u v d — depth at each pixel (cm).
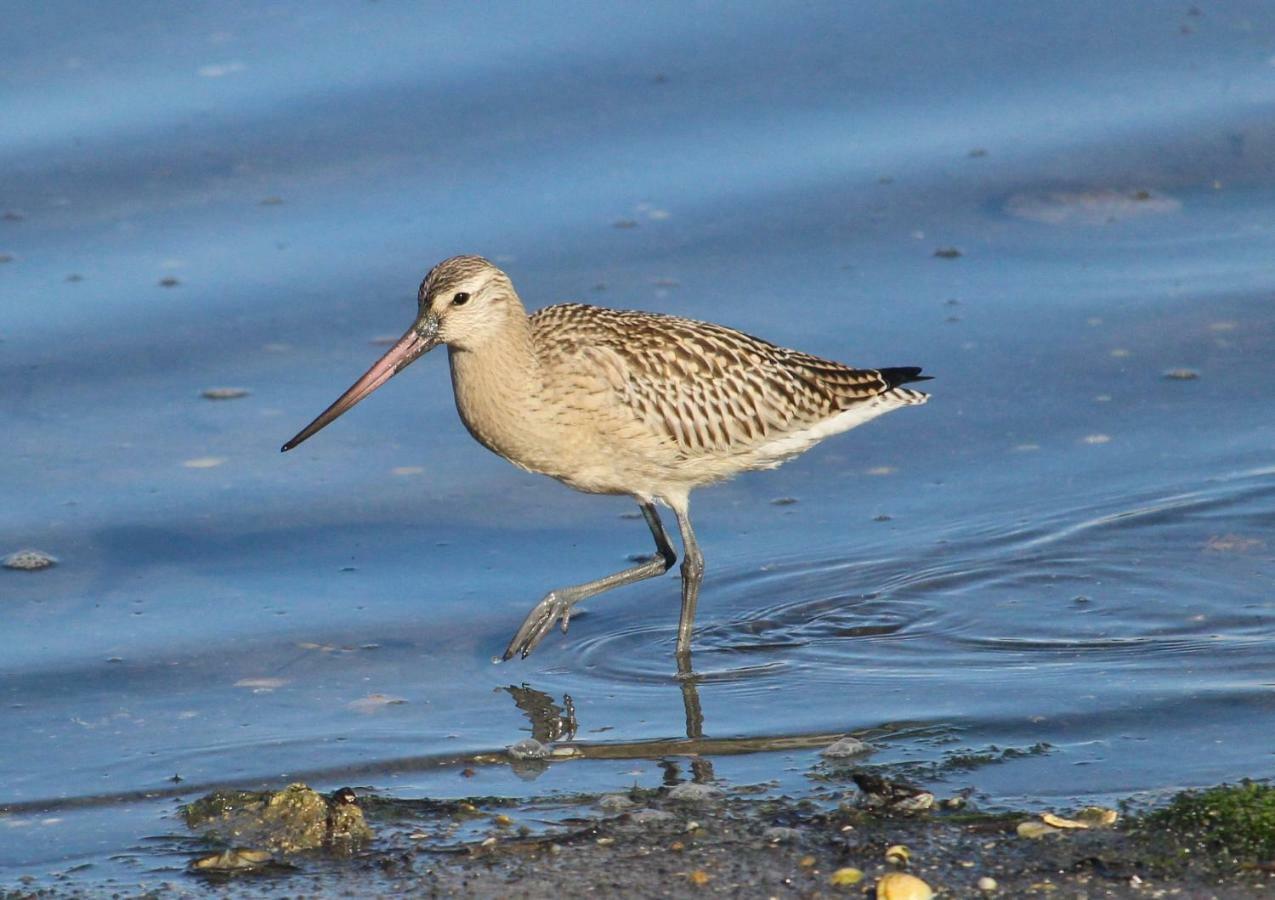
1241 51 1938
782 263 1692
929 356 1557
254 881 934
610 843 957
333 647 1223
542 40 1959
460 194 1780
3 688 1163
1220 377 1511
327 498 1426
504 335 1231
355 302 1647
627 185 1786
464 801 1014
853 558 1318
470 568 1342
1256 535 1297
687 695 1149
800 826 968
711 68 1931
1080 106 1873
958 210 1752
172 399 1536
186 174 1800
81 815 1012
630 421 1247
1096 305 1619
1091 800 980
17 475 1430
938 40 1967
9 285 1652
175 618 1260
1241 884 885
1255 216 1731
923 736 1070
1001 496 1385
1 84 1891
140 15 2002
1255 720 1064
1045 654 1170
